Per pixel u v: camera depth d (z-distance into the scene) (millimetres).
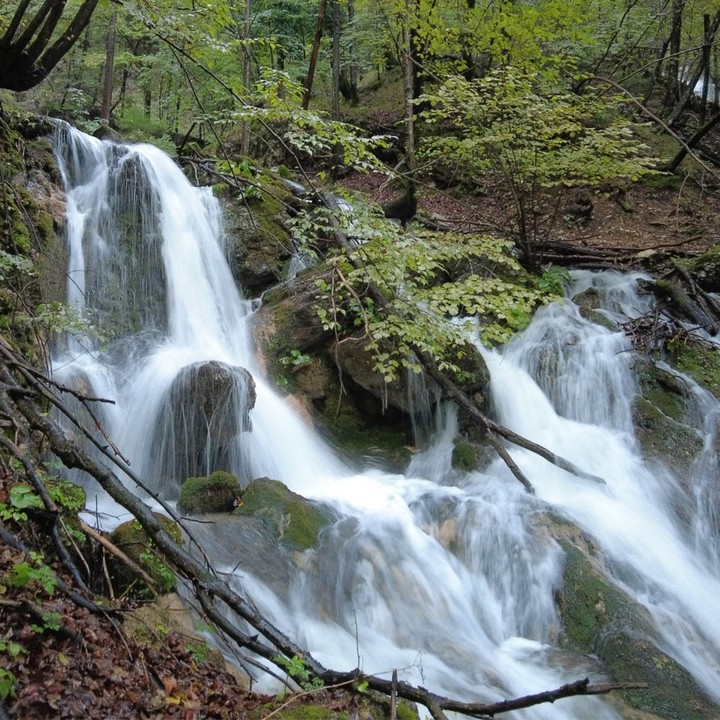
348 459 8438
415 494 7320
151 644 3658
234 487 6500
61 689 2951
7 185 7570
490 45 11961
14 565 3412
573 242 13172
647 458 8297
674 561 6848
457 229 12922
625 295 11000
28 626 3139
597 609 5879
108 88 17922
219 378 7281
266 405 8328
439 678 5020
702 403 8969
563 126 10250
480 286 8016
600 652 5594
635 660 5387
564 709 4949
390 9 12398
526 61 11719
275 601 5227
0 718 2664
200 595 3920
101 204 9352
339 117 17344
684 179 15000
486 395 8852
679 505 7664
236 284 10133
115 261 9000
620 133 10523
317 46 13594
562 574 6188
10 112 9711
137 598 4148
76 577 3734
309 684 3768
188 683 3510
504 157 11281
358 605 5625
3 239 7035
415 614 5773
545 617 6008
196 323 9266
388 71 21922
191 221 10031
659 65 19344
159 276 9266
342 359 8742
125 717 3012
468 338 7516
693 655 5719
